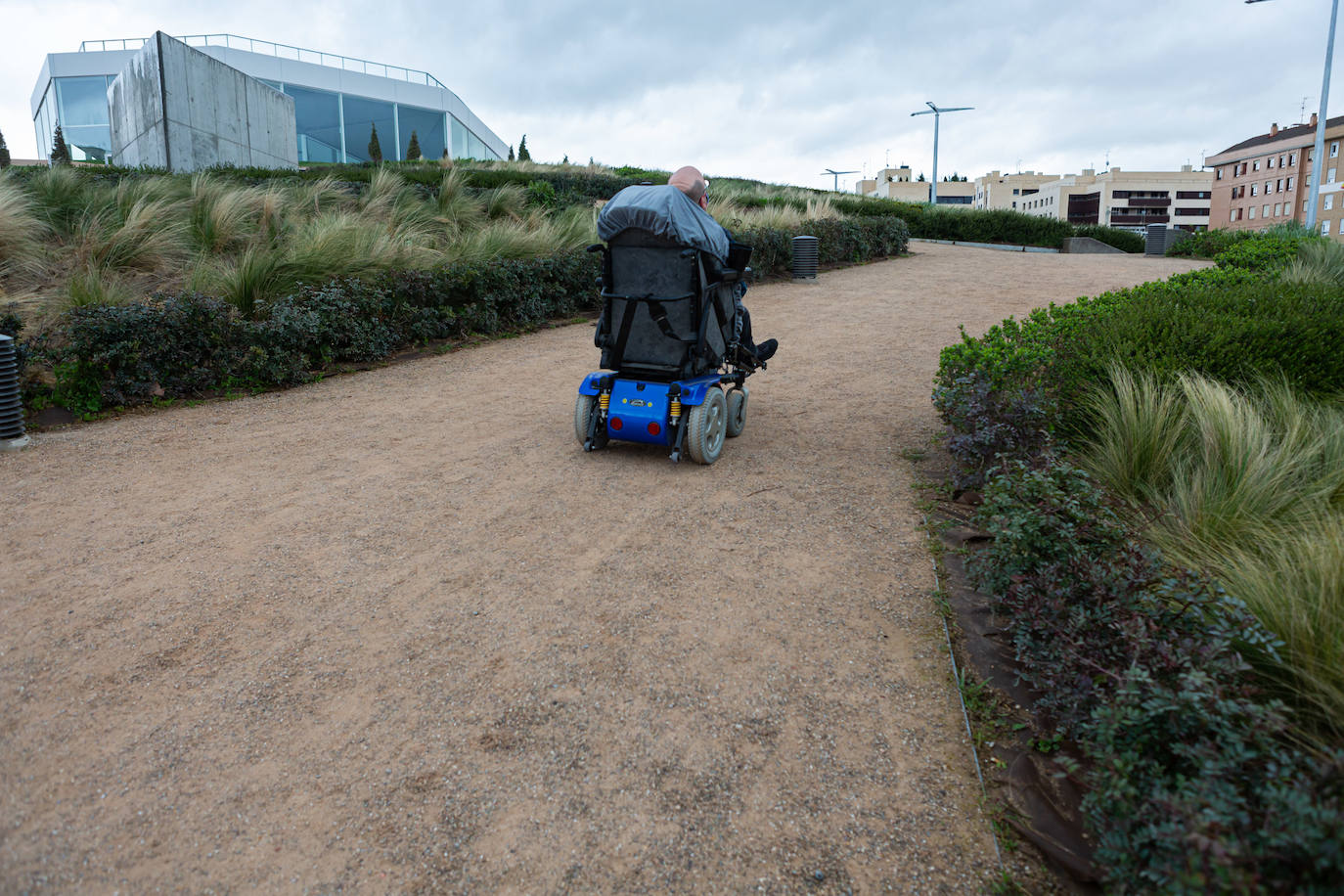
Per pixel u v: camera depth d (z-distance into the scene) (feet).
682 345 17.75
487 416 22.74
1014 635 10.12
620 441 20.33
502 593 12.28
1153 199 364.17
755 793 8.14
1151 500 13.61
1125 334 19.19
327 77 126.21
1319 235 61.62
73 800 8.05
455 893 6.99
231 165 61.46
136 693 9.80
